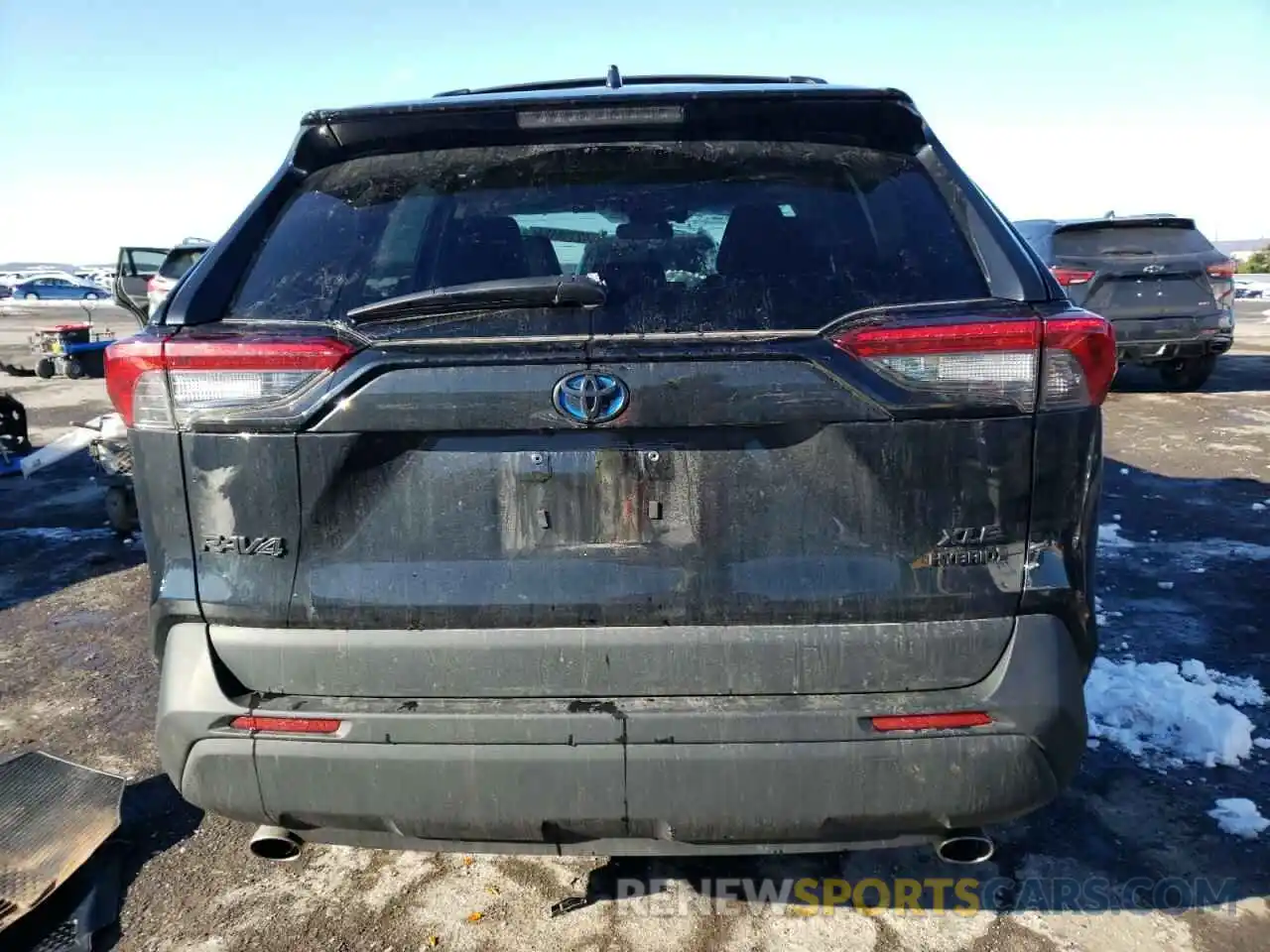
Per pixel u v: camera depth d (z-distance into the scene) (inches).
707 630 73.6
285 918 95.1
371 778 73.6
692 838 74.4
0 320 1114.7
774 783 71.9
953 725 72.5
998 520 73.1
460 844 77.4
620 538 73.7
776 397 71.7
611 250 81.0
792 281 77.0
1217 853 102.3
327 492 74.1
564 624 74.0
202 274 80.6
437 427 72.5
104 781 111.7
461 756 72.8
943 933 91.3
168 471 75.8
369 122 85.9
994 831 106.4
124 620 177.2
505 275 82.5
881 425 72.1
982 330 71.5
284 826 77.5
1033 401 72.2
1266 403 378.3
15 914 92.1
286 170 88.4
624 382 71.6
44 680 150.6
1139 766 119.0
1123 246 377.4
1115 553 200.5
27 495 276.7
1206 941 89.7
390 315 75.0
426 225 84.6
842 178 84.4
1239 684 139.6
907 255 78.6
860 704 72.8
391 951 90.4
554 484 73.4
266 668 75.9
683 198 83.7
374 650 74.5
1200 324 371.2
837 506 73.0
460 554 74.3
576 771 72.2
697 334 73.7
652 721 72.1
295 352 72.9
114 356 76.7
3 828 102.6
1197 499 241.4
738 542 73.5
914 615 73.4
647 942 90.7
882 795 72.3
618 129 85.0
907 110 84.3
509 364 72.0
